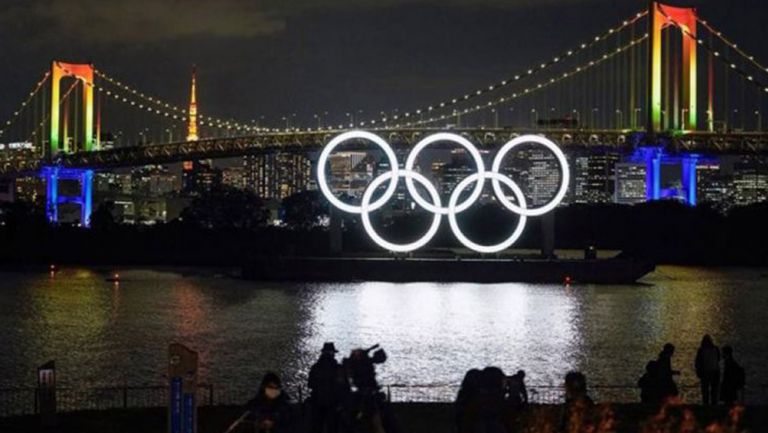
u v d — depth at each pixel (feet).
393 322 258.57
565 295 348.38
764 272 508.94
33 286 375.04
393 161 427.33
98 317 266.36
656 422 87.92
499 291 366.22
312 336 228.02
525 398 89.66
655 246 618.03
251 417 71.00
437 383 159.74
